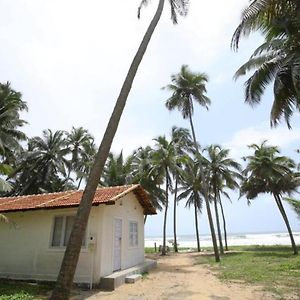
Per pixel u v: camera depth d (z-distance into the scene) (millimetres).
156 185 33312
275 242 64500
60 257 13102
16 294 10234
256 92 14430
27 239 13977
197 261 23422
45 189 37500
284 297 9672
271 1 11914
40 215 14117
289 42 13016
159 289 11648
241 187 34156
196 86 25062
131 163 33250
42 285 12148
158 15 12164
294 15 12258
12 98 29453
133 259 16188
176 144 33594
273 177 29625
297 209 22719
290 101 13875
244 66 14805
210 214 23938
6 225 14570
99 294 10852
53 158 36938
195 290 11336
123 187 15516
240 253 29453
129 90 10531
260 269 16391
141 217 18109
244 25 12617
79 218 8719
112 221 14070
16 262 13805
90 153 39469
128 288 11930
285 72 13055
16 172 35594
